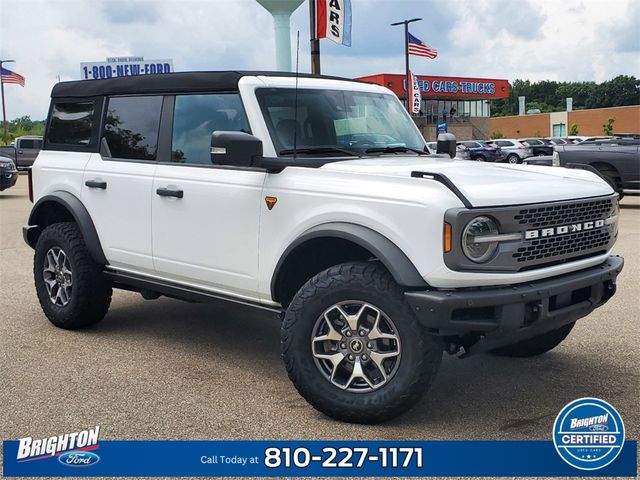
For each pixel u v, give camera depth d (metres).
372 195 3.81
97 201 5.43
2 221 14.11
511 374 4.72
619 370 4.75
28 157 34.97
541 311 3.73
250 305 4.55
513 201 3.69
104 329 5.89
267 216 4.29
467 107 64.94
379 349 3.84
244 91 4.57
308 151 4.54
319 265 4.37
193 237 4.75
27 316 6.32
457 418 3.98
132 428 3.86
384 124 5.11
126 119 5.36
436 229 3.57
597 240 4.20
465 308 3.57
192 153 4.86
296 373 3.96
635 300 6.64
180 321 6.15
